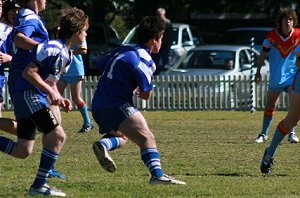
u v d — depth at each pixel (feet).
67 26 67.97
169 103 179.42
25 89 67.97
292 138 113.09
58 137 68.33
